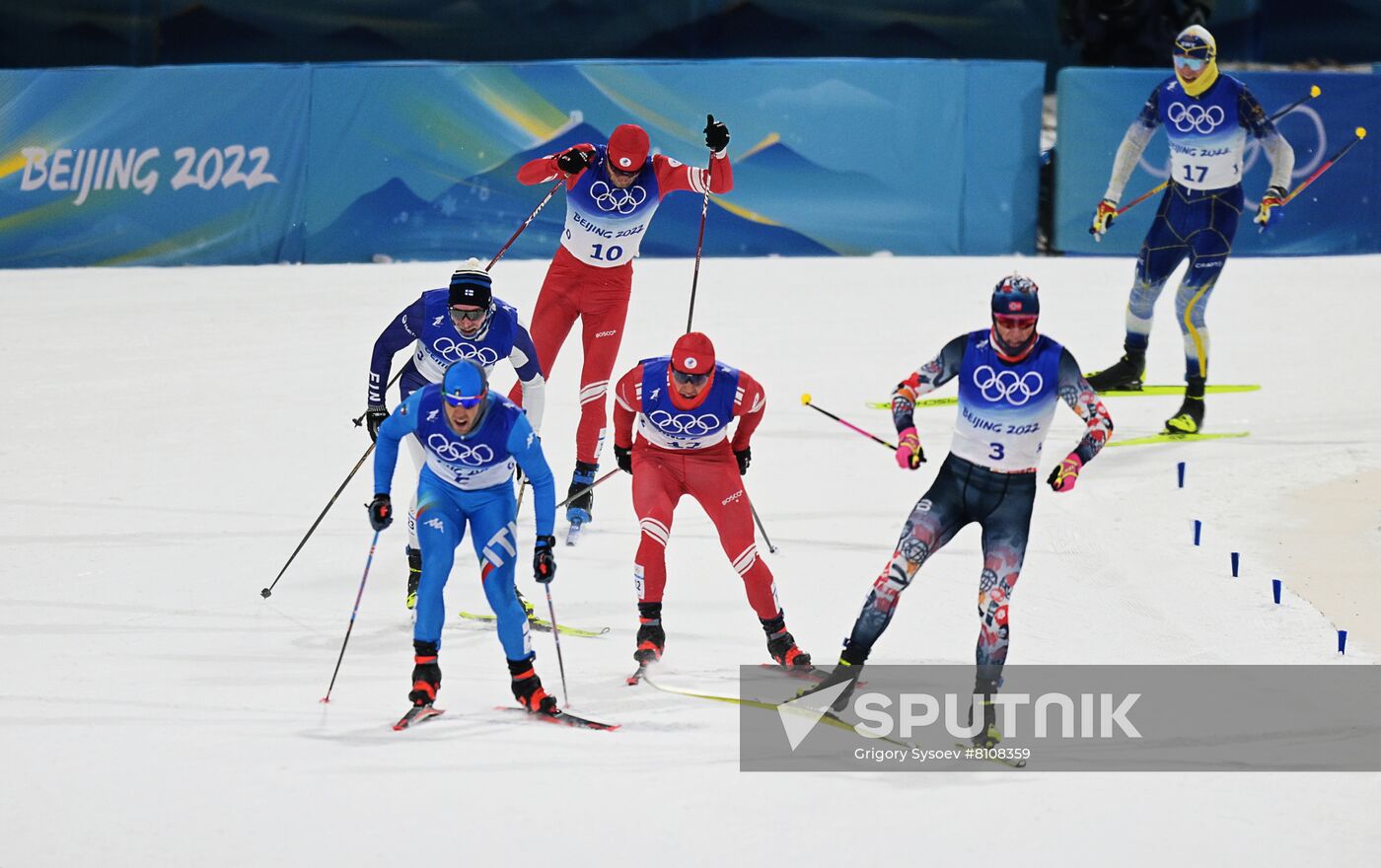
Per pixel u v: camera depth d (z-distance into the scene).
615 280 31.94
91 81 62.81
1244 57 74.44
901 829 16.94
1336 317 53.44
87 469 35.03
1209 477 34.72
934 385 20.84
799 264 62.91
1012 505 20.72
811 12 74.56
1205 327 38.94
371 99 63.28
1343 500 32.97
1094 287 58.28
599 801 17.52
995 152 64.62
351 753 18.97
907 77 64.00
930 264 63.00
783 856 16.09
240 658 23.02
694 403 22.75
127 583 26.86
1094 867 15.98
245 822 16.75
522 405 30.14
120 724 19.94
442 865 15.73
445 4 75.38
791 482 34.25
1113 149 64.25
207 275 61.53
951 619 25.36
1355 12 73.88
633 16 75.19
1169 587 27.47
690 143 63.66
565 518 32.09
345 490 33.56
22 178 62.78
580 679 22.44
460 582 27.56
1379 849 16.62
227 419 39.84
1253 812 17.69
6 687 21.41
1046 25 74.56
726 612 25.92
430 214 63.69
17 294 57.59
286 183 63.62
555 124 63.19
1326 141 64.38
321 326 52.25
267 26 75.25
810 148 64.06
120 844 16.16
